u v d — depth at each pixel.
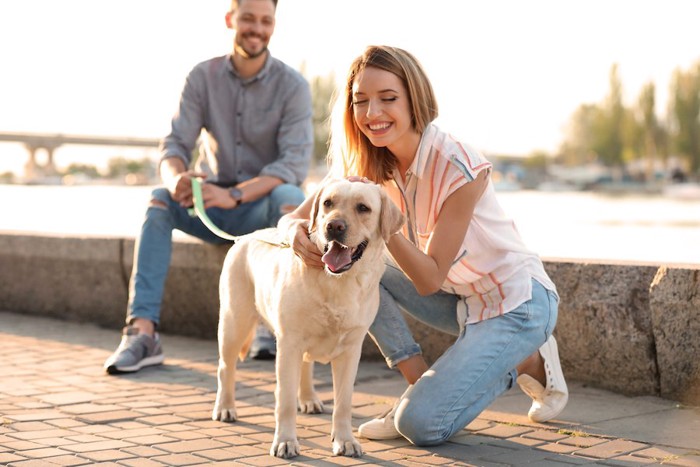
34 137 53.81
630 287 4.62
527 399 4.55
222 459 3.44
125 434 3.80
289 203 5.86
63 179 54.84
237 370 5.39
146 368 5.43
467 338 3.82
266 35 5.97
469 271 3.89
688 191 61.06
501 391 3.88
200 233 6.12
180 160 5.97
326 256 3.35
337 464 3.40
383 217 3.49
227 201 5.72
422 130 3.79
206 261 6.52
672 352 4.43
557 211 25.23
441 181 3.73
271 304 3.67
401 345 4.16
